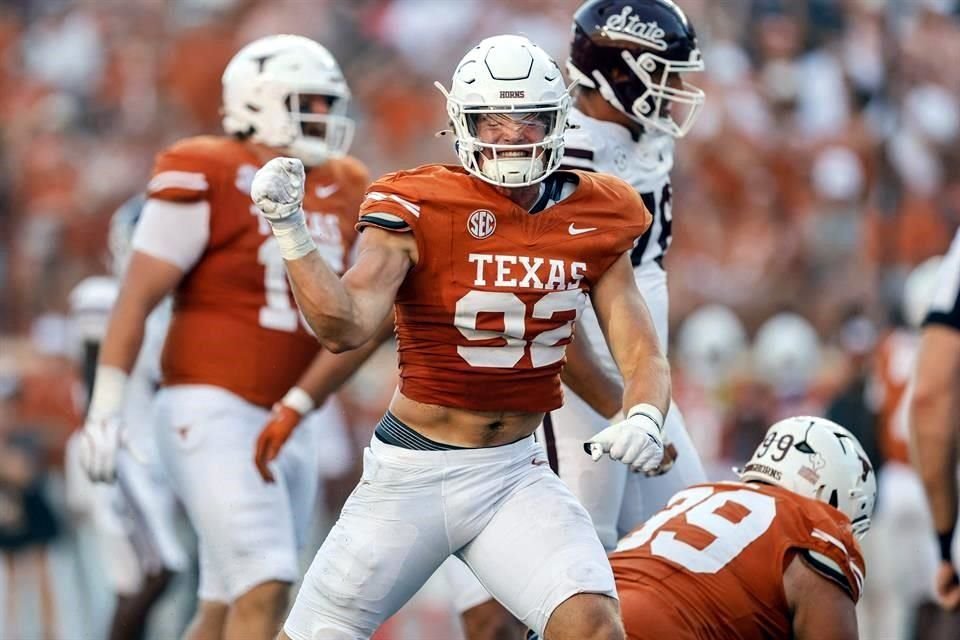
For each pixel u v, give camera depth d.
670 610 14.48
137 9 48.22
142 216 19.19
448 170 13.46
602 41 17.22
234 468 18.59
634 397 13.06
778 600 14.66
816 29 42.16
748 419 34.41
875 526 26.69
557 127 13.27
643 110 17.34
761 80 41.72
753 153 40.91
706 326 36.38
